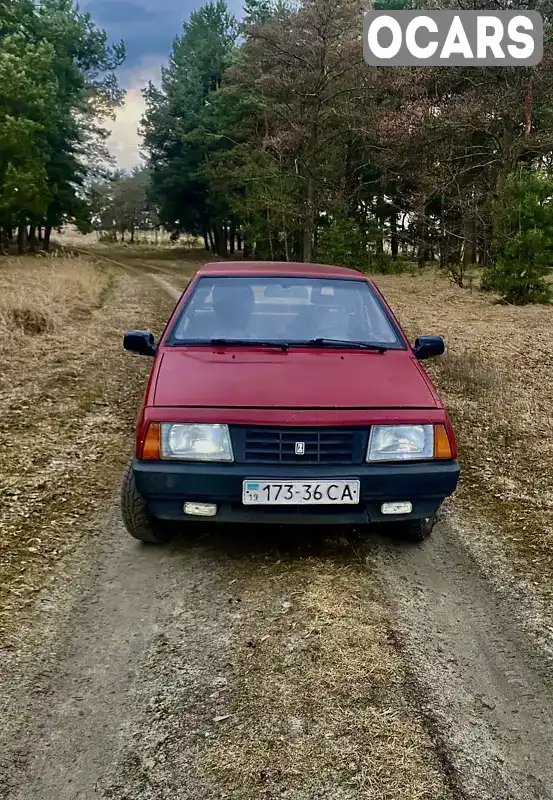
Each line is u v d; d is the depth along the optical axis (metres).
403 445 3.21
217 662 2.66
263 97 32.47
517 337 11.20
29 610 3.00
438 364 8.73
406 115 23.33
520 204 16.30
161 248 64.94
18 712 2.37
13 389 7.07
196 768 2.13
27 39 39.53
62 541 3.68
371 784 2.08
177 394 3.30
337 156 32.97
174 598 3.13
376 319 4.27
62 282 17.05
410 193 28.20
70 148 45.72
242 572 3.38
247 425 3.12
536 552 3.67
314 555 3.57
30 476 4.61
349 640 2.81
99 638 2.82
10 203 34.06
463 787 2.08
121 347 9.85
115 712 2.38
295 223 34.56
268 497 3.08
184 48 48.84
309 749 2.21
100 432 5.74
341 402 3.26
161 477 3.10
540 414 6.45
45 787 2.06
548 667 2.70
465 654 2.77
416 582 3.33
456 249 24.03
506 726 2.37
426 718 2.38
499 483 4.67
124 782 2.08
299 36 28.42
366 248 31.56
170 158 50.97
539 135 20.92
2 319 10.38
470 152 25.34
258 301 4.28
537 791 2.09
